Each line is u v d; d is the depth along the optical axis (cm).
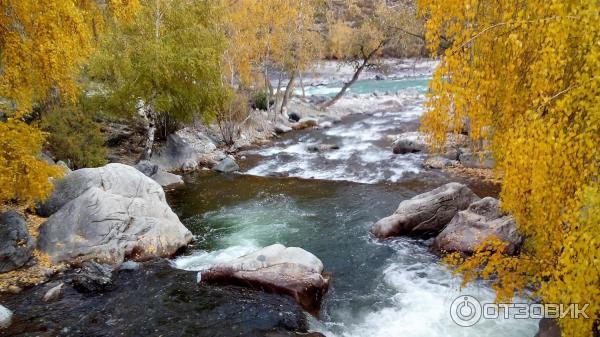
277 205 1549
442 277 999
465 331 799
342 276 1035
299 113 3444
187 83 1911
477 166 1806
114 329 810
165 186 1802
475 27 577
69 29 958
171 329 809
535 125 425
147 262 1088
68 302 901
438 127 561
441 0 550
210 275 972
